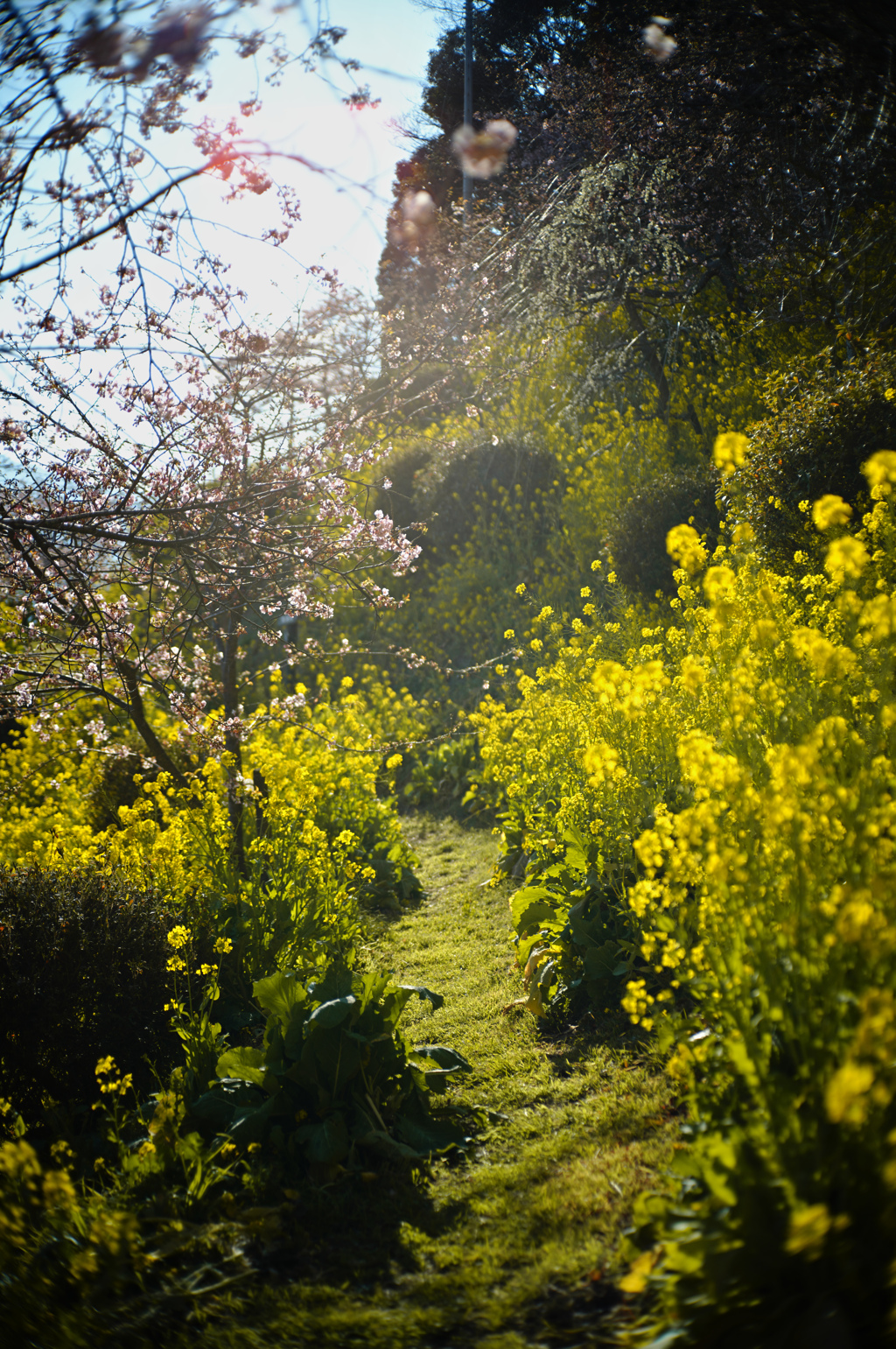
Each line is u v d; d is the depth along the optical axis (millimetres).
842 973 2188
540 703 7129
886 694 3055
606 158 12805
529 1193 3150
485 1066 4312
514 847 7602
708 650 4949
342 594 14289
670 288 13820
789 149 10531
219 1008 4762
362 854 7941
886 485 3646
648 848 2848
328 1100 3660
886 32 6531
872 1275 1927
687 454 12852
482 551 14008
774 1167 2096
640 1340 2193
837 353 11117
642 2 10242
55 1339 2344
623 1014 4316
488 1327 2469
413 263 14008
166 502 4926
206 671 6590
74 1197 2941
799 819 2471
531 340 14836
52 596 4574
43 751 9086
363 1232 3117
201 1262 2938
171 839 5500
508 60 18875
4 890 4246
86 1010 4113
